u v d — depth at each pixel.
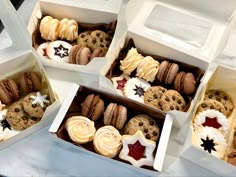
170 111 0.40
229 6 0.49
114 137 0.40
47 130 0.43
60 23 0.49
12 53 0.44
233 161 0.39
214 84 0.45
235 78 0.43
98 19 0.50
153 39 0.46
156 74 0.46
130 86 0.46
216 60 0.47
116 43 0.45
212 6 0.50
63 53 0.47
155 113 0.41
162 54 0.47
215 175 0.41
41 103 0.42
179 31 0.48
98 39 0.48
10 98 0.44
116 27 0.46
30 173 0.40
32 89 0.44
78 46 0.47
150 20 0.49
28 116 0.42
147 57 0.47
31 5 0.53
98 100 0.41
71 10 0.50
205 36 0.48
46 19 0.49
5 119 0.43
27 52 0.44
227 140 0.42
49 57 0.47
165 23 0.48
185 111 0.42
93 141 0.40
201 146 0.40
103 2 0.49
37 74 0.46
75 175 0.40
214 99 0.45
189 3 0.51
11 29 0.43
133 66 0.46
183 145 0.42
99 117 0.42
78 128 0.40
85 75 0.47
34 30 0.49
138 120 0.41
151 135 0.40
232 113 0.45
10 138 0.40
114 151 0.39
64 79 0.46
